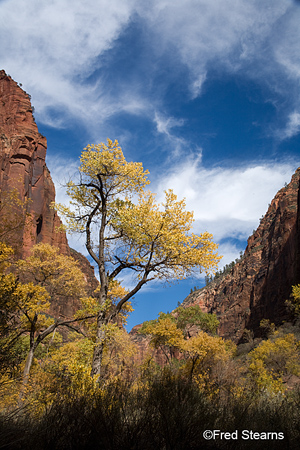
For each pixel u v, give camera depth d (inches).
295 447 117.9
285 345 1208.2
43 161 3752.5
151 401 139.6
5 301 191.9
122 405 139.2
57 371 222.2
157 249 452.1
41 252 697.0
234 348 1855.3
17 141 3506.4
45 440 112.7
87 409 133.3
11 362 168.2
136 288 438.9
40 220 3526.1
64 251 3784.5
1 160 3257.9
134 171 478.6
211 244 452.4
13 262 243.0
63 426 120.6
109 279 461.7
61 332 1300.4
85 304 449.1
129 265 457.4
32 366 546.0
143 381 175.5
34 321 552.7
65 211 475.5
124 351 522.0
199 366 464.1
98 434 117.5
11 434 112.3
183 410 132.5
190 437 120.9
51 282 695.7
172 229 459.8
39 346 861.2
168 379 167.6
